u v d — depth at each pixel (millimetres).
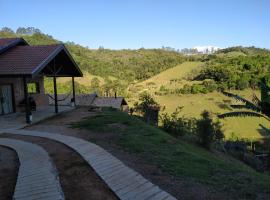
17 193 7520
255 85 65812
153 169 9250
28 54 20719
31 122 18438
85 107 25672
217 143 22391
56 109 22062
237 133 47625
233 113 12102
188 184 8141
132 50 183375
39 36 133125
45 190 7633
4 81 21719
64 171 9117
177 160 10312
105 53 166250
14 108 22609
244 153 21938
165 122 21062
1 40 23219
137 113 26594
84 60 127062
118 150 11336
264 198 7453
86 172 8961
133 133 14258
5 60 19859
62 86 70062
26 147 12211
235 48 173375
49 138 13719
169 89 97250
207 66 119375
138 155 10695
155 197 7215
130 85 110375
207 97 81375
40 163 9844
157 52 180875
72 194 7500
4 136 14922
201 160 10672
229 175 9172
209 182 8375
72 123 17562
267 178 9828
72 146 11828
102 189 7766
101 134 14133
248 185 8320
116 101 43344
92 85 89250
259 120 56031
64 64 24703
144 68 142000
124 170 8969
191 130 22188
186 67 134750
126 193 7434
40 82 26625
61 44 22188
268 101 11242
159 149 11680
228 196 7484
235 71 83875
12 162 10344
